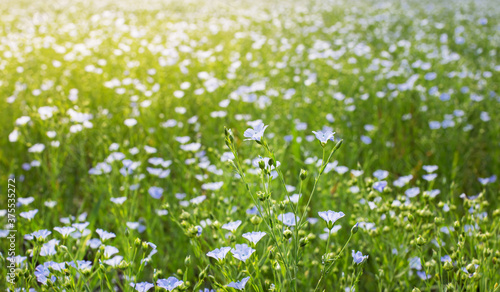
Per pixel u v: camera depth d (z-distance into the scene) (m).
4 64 1.68
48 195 0.99
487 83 1.47
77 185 1.10
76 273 0.71
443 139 1.16
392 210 0.81
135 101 1.37
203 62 1.79
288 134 1.19
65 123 1.05
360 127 1.32
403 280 0.75
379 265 0.79
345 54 2.06
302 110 1.33
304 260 0.75
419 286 0.74
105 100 1.46
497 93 1.47
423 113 1.33
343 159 1.11
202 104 1.42
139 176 0.95
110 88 1.50
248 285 0.67
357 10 3.48
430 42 2.27
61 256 0.70
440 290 0.64
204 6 3.73
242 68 1.82
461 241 0.66
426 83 1.58
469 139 1.20
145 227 0.87
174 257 0.84
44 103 1.34
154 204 0.93
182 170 1.02
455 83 1.51
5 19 2.88
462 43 2.12
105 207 0.94
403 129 1.32
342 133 1.22
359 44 2.06
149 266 0.84
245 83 1.60
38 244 0.67
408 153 1.17
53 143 0.99
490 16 3.12
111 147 1.00
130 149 1.04
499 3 3.81
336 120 1.27
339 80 1.62
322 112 1.26
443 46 2.03
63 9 3.47
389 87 1.44
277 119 1.25
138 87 1.41
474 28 2.59
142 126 1.25
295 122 1.19
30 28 2.55
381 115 1.38
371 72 1.69
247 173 0.86
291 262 0.62
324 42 2.20
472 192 1.02
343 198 0.87
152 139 1.21
